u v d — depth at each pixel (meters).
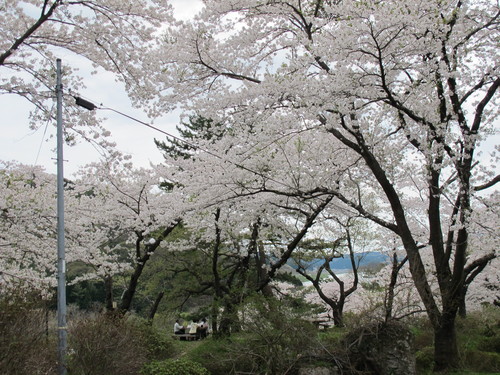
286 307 10.64
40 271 13.69
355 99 10.33
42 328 8.21
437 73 10.18
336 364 10.05
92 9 9.39
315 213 13.20
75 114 9.93
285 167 12.59
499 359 11.34
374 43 9.50
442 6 9.59
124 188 14.25
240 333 10.79
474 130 10.98
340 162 12.66
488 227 11.15
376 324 10.41
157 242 14.53
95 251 13.74
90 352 8.75
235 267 16.55
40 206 11.34
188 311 23.19
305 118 10.77
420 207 15.80
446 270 11.42
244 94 10.51
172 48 11.24
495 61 10.71
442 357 11.05
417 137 11.16
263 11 11.21
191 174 14.25
